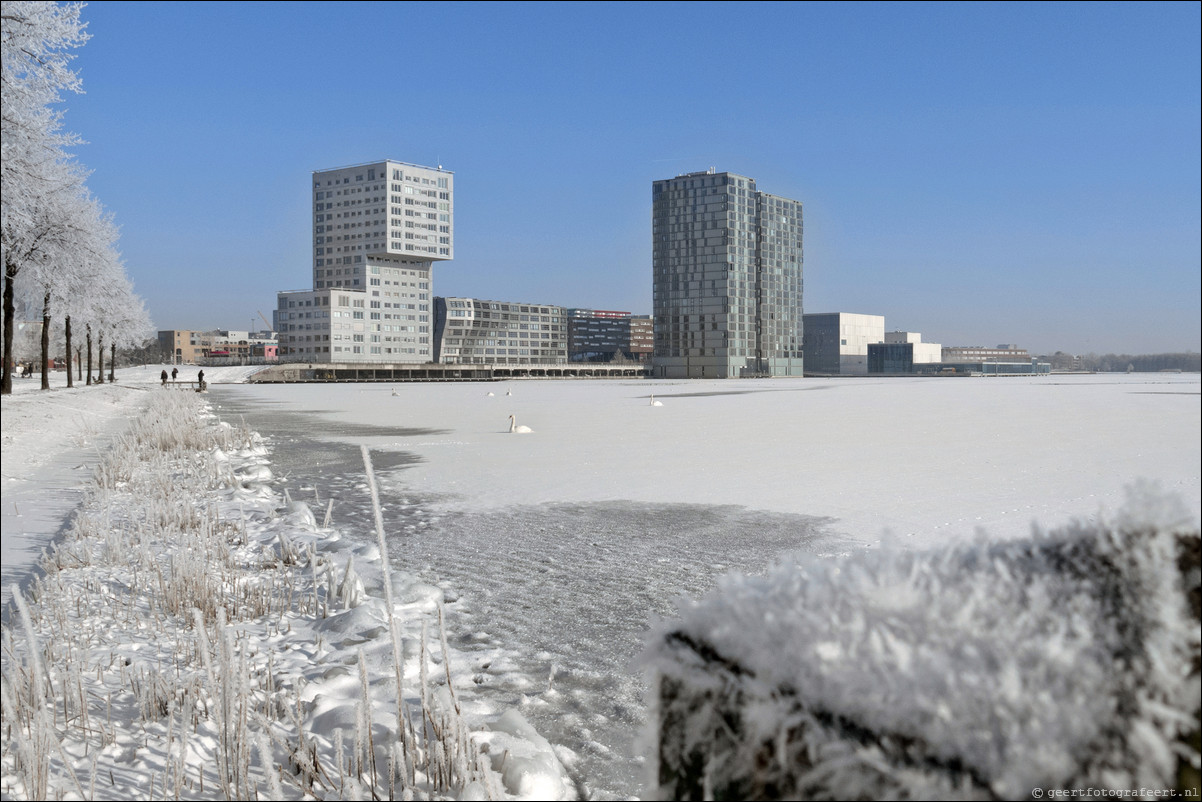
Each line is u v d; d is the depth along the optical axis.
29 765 3.15
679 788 1.74
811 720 1.42
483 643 6.01
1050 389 79.31
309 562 8.23
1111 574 1.40
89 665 4.95
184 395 52.03
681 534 10.70
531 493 14.52
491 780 3.37
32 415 24.69
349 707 4.21
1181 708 1.22
